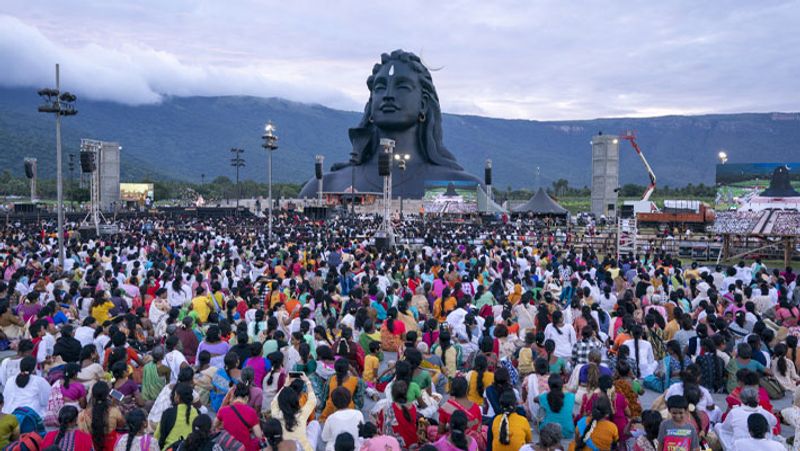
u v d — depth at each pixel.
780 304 16.53
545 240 46.19
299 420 8.65
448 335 12.13
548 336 13.23
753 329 13.73
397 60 117.31
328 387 10.45
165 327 14.21
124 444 7.86
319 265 23.30
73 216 74.38
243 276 23.41
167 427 8.18
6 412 9.64
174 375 10.95
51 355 11.55
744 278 23.45
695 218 62.72
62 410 7.93
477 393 10.00
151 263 24.70
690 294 19.66
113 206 92.38
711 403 9.72
